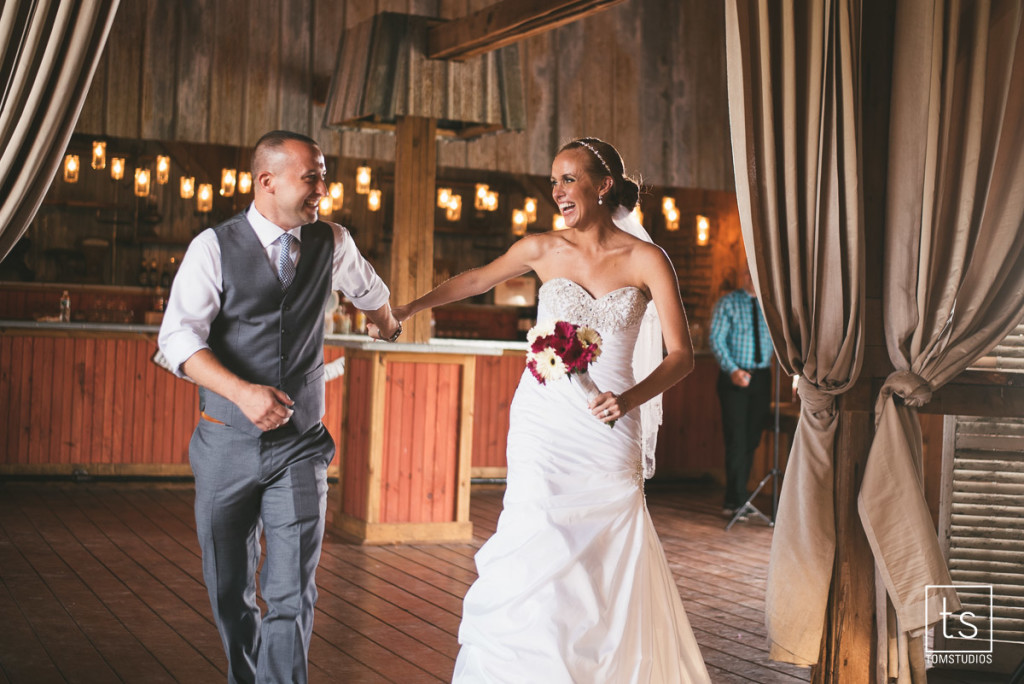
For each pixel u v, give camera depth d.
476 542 6.81
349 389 7.01
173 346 2.86
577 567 3.04
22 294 10.36
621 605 3.06
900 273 3.74
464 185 12.99
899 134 3.73
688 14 8.95
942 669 4.38
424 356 6.71
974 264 3.82
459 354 6.79
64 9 3.15
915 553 3.66
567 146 3.27
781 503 3.78
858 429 3.76
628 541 3.13
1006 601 4.36
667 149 8.91
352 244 3.21
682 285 11.79
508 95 7.01
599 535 3.10
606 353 3.18
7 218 3.17
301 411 3.03
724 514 8.30
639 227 3.67
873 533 3.66
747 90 3.69
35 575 5.37
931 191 3.68
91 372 8.42
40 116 3.19
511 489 3.21
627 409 2.96
